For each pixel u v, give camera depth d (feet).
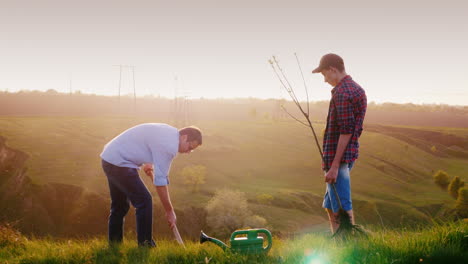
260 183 254.27
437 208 244.42
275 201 210.79
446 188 302.45
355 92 11.32
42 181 184.65
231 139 375.25
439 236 8.95
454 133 555.28
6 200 173.58
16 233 14.70
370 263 7.47
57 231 159.84
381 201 245.45
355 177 302.25
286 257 8.40
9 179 207.51
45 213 166.50
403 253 8.00
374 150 396.57
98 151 271.69
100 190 181.47
